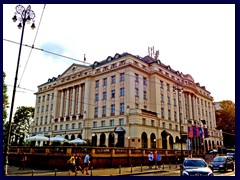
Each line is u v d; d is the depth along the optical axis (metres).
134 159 27.08
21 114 68.50
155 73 48.38
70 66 57.94
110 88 46.56
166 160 31.66
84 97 50.91
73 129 50.31
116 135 42.06
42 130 61.97
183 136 45.50
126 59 45.19
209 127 68.00
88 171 20.53
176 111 53.22
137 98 44.25
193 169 12.40
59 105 59.12
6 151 14.59
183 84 57.84
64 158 21.33
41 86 68.25
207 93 73.31
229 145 76.62
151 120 44.16
